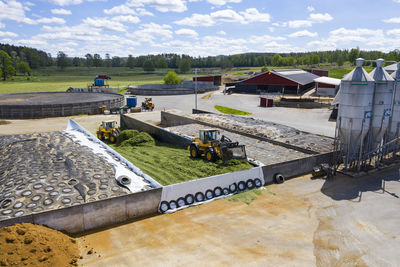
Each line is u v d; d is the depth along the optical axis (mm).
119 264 9430
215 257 9828
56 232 10547
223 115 34125
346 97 17797
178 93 70688
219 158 18516
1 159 18047
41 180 13484
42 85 100875
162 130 26266
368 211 13109
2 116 39062
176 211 13148
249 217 12594
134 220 12352
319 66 199250
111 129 27953
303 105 45719
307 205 13750
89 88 69625
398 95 20109
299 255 9945
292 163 17359
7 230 9516
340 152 18672
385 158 20359
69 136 23688
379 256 9898
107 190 12969
